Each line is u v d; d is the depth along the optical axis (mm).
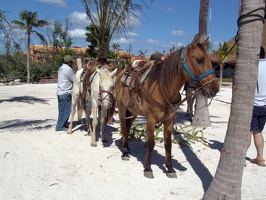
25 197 4383
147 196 4496
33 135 7883
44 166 5660
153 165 5844
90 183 4930
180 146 7086
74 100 7934
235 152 3830
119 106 6250
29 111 11859
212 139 7848
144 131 7801
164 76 4660
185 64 4414
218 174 4004
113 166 5734
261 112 5434
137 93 5250
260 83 5312
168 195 4535
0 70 27938
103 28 10352
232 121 3834
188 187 4836
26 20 29719
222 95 20938
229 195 3891
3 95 18000
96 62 7668
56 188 4711
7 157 6098
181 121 10422
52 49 39219
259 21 3564
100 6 10188
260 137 5758
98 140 7523
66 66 8164
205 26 8773
